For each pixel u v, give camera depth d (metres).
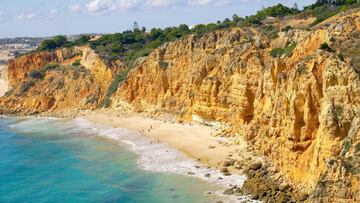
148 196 67.50
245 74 94.19
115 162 88.06
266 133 73.06
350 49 68.06
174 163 82.94
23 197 71.69
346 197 49.34
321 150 56.47
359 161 49.84
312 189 56.31
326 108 56.88
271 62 77.69
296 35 99.88
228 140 92.81
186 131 105.88
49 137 119.38
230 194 64.38
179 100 124.38
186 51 129.38
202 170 76.75
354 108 55.75
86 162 90.38
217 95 104.94
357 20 75.56
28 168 88.94
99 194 70.75
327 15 120.94
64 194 71.94
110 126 125.75
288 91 65.50
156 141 101.31
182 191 67.94
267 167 69.31
